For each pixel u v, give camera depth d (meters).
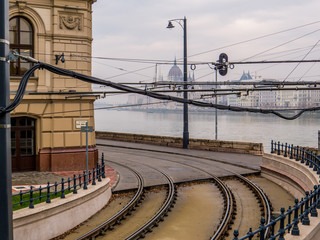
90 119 20.00
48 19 19.08
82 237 10.66
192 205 14.77
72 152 19.47
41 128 19.11
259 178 20.20
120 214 12.84
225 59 15.12
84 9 19.58
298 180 15.75
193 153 28.66
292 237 6.96
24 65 18.75
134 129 144.62
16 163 19.05
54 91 19.00
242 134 106.06
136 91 9.57
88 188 13.55
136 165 23.09
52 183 16.47
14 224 10.01
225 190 16.36
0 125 5.38
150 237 11.26
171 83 13.32
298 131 111.69
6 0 5.43
